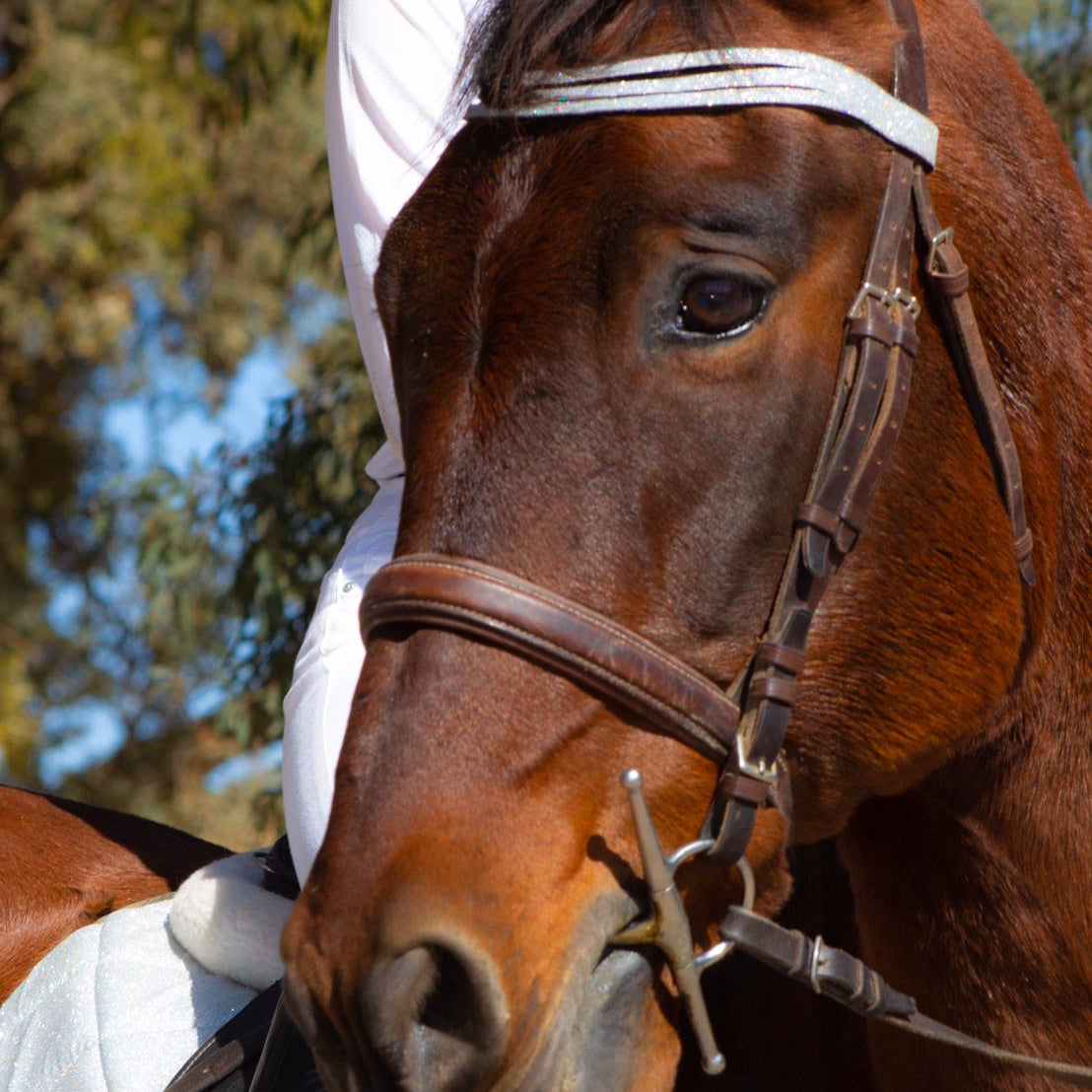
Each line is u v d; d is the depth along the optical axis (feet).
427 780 5.97
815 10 6.81
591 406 6.21
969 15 7.62
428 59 9.11
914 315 6.63
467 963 5.71
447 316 6.50
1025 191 7.38
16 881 10.92
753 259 6.23
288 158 40.96
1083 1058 7.50
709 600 6.27
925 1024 6.94
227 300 43.45
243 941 9.16
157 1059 8.93
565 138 6.43
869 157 6.59
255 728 19.10
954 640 6.87
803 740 6.68
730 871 6.59
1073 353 7.52
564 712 6.11
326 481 19.27
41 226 40.45
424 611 6.15
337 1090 5.97
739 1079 8.33
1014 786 7.49
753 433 6.26
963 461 6.87
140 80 39.81
